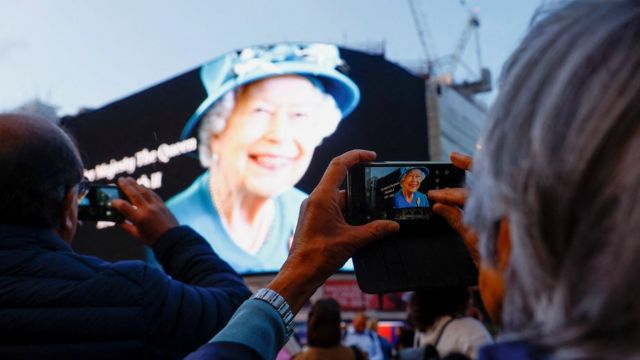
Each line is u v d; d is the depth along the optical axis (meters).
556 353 0.43
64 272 1.16
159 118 12.25
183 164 11.62
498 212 0.51
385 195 0.94
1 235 1.15
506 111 0.50
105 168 13.19
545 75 0.48
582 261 0.43
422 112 10.45
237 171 10.63
